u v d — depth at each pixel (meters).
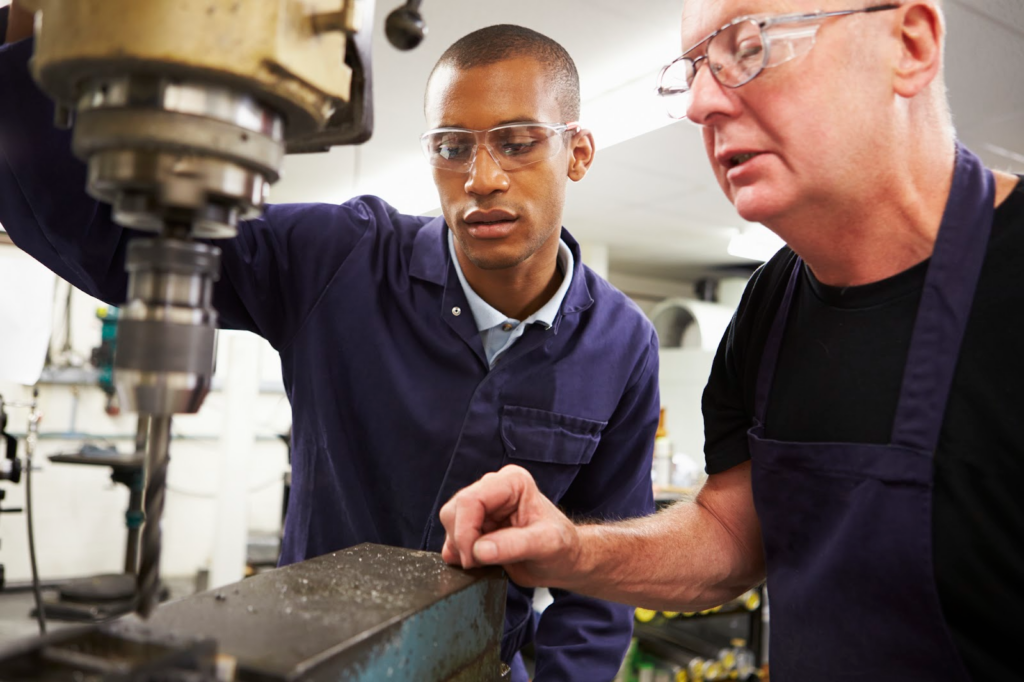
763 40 0.70
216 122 0.49
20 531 4.55
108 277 0.93
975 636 0.77
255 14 0.47
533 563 0.86
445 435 1.17
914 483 0.77
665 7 2.11
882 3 0.71
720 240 4.89
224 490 4.15
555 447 1.21
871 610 0.82
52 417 4.62
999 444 0.74
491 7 2.12
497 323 1.20
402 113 2.84
